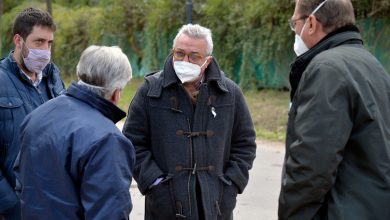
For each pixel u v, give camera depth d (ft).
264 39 54.90
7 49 97.66
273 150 30.89
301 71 9.04
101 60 8.00
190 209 10.25
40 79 11.07
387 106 8.43
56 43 93.30
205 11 61.93
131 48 80.43
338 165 8.21
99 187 7.36
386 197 8.07
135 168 10.52
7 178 10.09
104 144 7.51
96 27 84.48
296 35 9.51
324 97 7.97
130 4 77.41
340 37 8.79
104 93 8.09
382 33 46.57
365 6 46.88
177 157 10.31
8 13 103.04
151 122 10.51
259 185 22.65
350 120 8.07
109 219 7.29
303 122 8.07
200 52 10.13
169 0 68.54
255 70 57.26
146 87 10.60
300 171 8.05
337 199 8.20
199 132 10.41
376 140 8.10
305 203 8.19
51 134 7.71
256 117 43.32
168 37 70.59
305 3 8.96
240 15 57.26
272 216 18.75
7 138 10.07
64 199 7.55
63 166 7.54
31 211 7.72
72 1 121.49
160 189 10.42
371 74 8.41
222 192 10.64
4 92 10.16
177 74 10.20
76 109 7.88
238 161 11.01
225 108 10.62
